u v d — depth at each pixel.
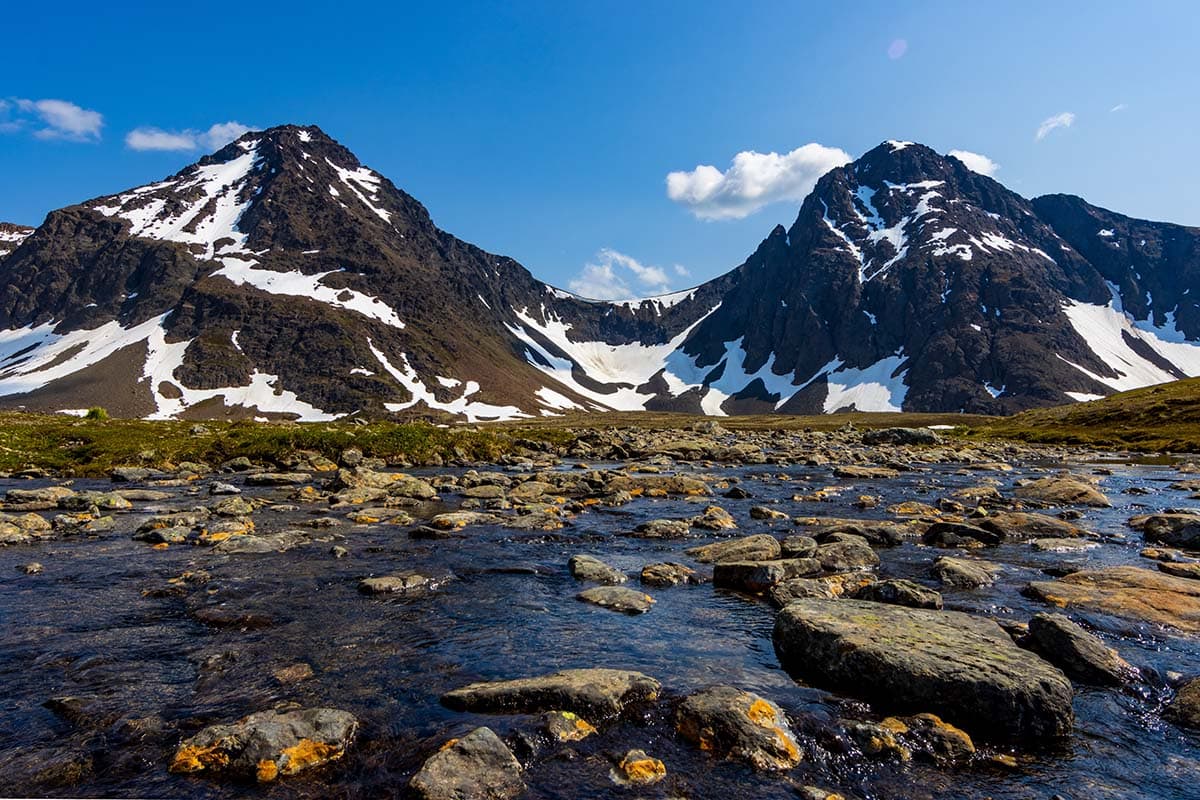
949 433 111.38
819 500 30.70
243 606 13.68
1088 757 7.83
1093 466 52.41
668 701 9.14
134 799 6.81
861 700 9.26
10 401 189.25
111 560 17.75
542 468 48.31
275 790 6.98
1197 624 12.04
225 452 46.22
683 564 17.73
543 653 11.11
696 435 102.19
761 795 6.94
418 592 14.95
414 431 54.44
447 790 6.73
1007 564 17.38
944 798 6.96
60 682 9.80
